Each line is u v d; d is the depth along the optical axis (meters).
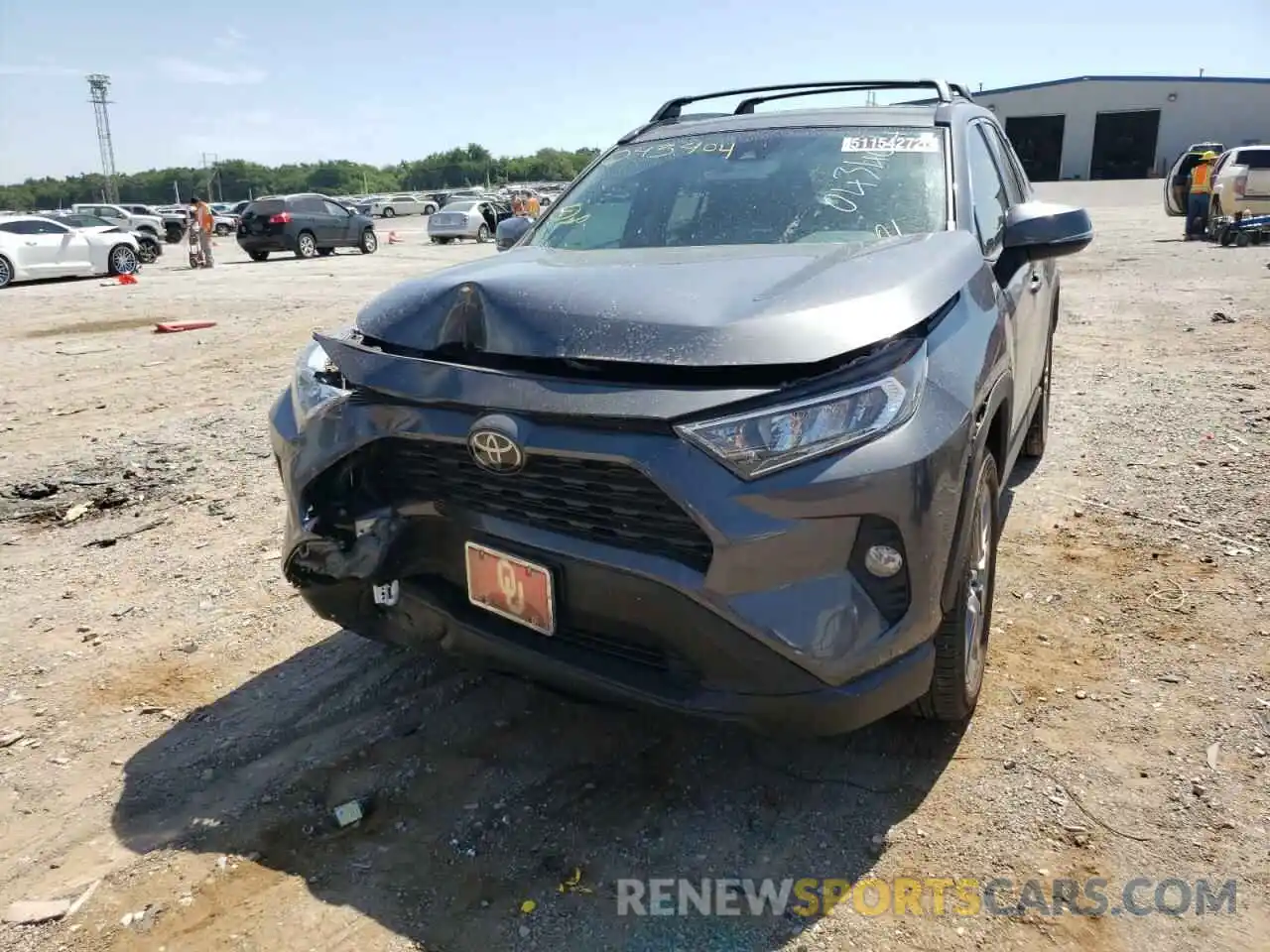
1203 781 2.64
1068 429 5.81
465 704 3.21
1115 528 4.32
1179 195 21.75
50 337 10.76
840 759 2.83
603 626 2.38
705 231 3.42
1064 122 58.78
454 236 30.97
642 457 2.16
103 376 8.43
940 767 2.77
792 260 2.81
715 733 2.99
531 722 3.09
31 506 5.16
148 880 2.44
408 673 3.41
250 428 6.55
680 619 2.24
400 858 2.50
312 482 2.70
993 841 2.48
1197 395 6.43
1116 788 2.64
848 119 3.81
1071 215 3.27
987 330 2.80
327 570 2.73
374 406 2.55
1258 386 6.54
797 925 2.24
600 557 2.29
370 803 2.71
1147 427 5.75
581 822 2.61
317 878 2.44
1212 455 5.14
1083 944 2.15
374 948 2.21
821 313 2.31
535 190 56.00
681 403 2.16
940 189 3.36
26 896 2.40
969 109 4.05
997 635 3.46
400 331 2.65
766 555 2.15
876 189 3.40
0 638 3.72
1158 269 13.87
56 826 2.66
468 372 2.41
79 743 3.05
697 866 2.44
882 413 2.25
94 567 4.38
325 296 14.82
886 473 2.20
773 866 2.43
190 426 6.63
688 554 2.22
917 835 2.51
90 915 2.33
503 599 2.51
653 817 2.63
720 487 2.13
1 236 18.53
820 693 2.22
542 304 2.46
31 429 6.61
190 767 2.91
